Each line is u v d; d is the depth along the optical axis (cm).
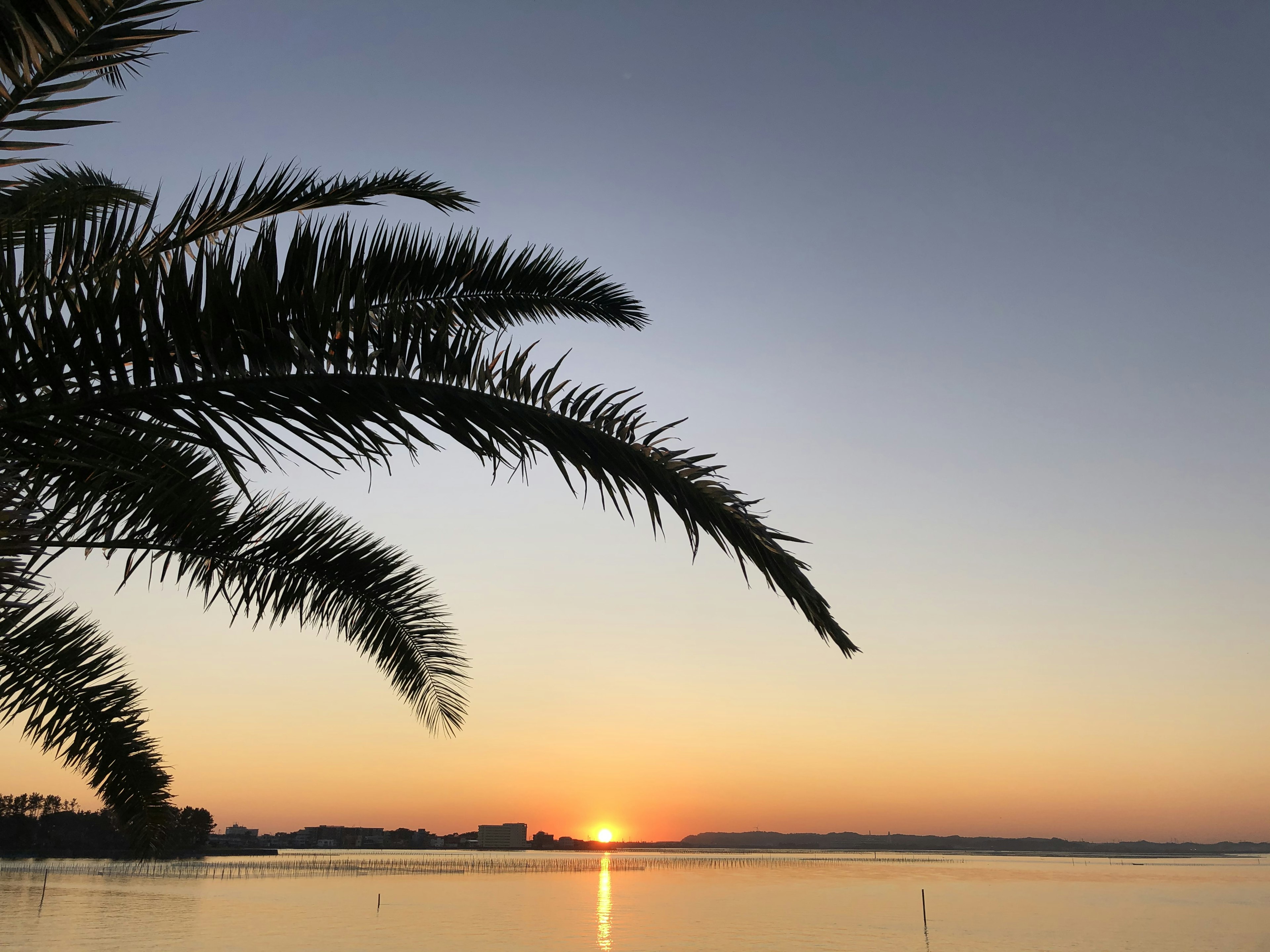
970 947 4359
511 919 5616
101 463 281
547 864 19050
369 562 684
